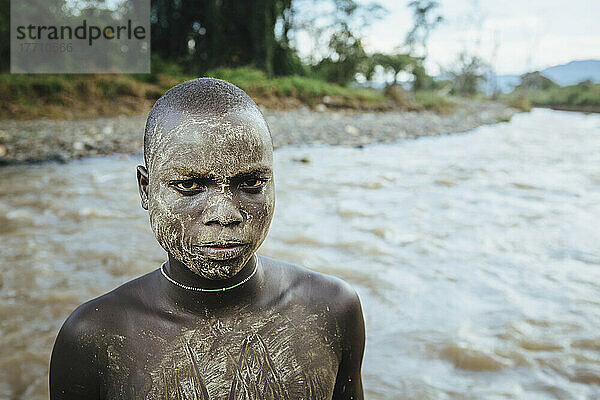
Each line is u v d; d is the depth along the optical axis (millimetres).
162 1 23922
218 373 1299
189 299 1318
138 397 1289
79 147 11227
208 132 1172
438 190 8867
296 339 1365
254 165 1182
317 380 1364
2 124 13852
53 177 8766
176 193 1188
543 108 47438
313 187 8688
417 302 4418
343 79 29188
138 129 13695
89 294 4375
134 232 5988
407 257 5461
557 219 7203
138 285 1395
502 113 31781
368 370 3482
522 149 14797
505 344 3797
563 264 5434
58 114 16062
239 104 1225
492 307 4375
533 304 4465
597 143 16844
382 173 10156
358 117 20656
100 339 1329
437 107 27156
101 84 17938
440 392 3277
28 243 5523
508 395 3279
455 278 4945
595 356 3691
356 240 5859
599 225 6922
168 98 1256
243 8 23625
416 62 34031
